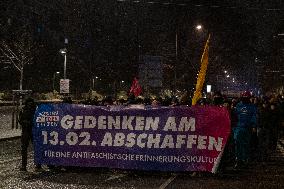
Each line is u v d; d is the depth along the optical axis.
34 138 12.44
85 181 10.74
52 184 10.30
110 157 12.13
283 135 24.73
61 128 12.34
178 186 10.24
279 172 12.69
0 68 58.38
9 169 12.48
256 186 10.46
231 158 13.97
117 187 10.00
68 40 70.75
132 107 12.09
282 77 78.81
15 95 26.06
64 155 12.34
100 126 12.19
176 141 11.88
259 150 15.60
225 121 11.70
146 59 26.84
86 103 16.12
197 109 11.81
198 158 11.80
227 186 10.38
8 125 28.86
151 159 11.96
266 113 15.62
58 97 56.59
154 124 11.96
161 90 55.47
